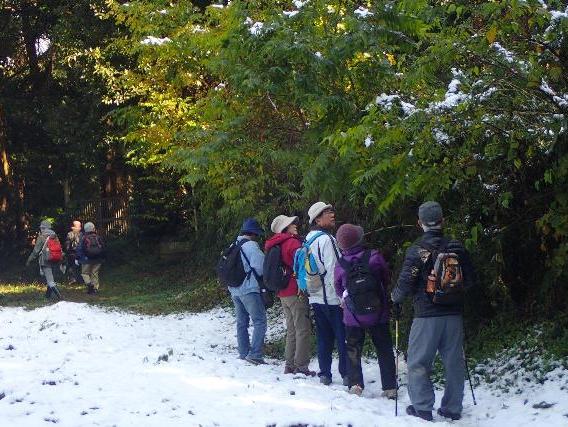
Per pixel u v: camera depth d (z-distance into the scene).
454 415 6.75
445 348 6.73
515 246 8.82
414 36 9.37
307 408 6.60
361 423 6.24
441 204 8.86
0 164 26.80
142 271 23.31
